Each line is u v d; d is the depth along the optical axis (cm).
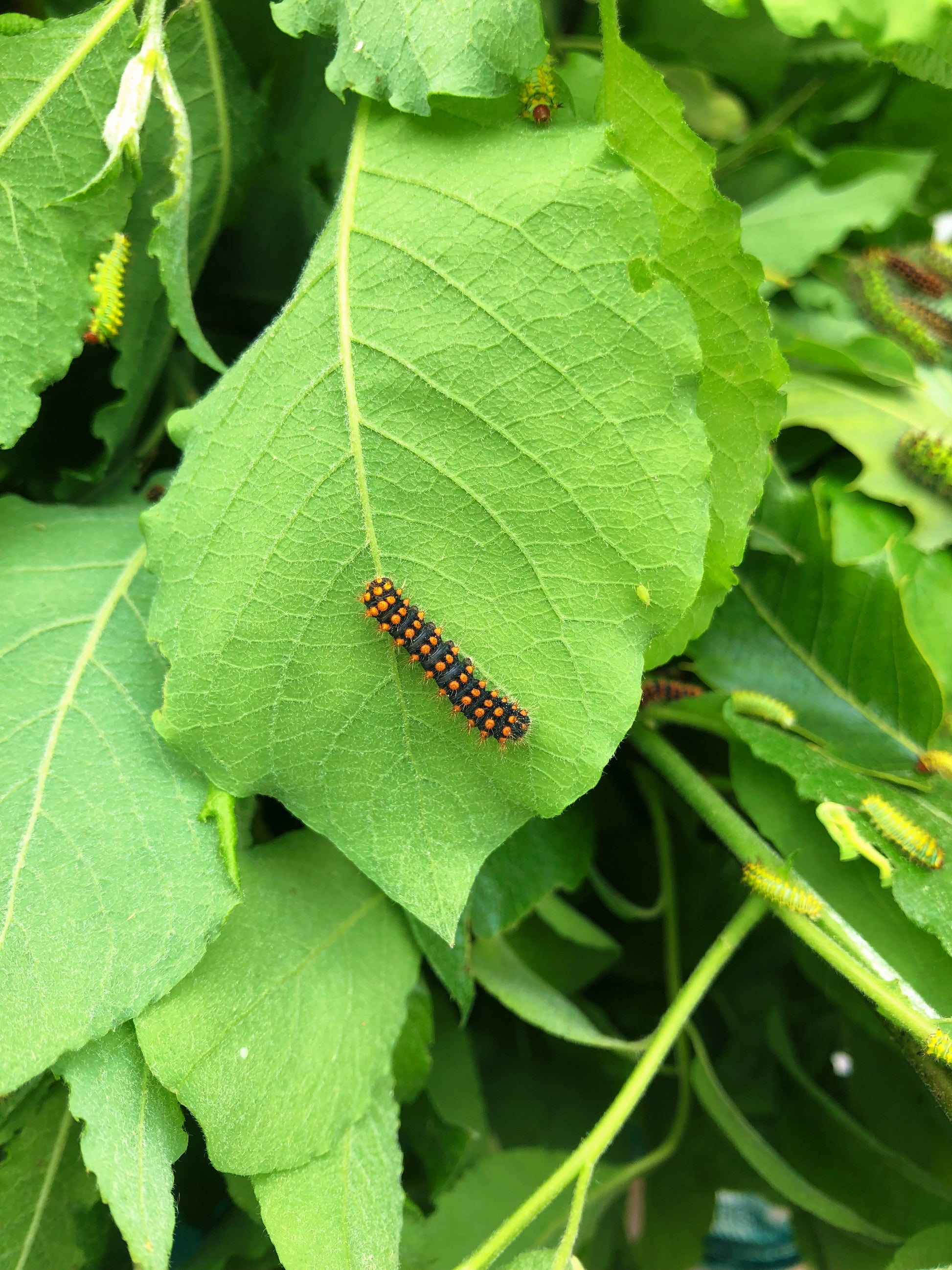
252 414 12
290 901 13
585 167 11
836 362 17
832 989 16
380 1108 13
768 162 19
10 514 14
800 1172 17
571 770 12
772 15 11
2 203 13
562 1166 12
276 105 15
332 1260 12
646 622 12
